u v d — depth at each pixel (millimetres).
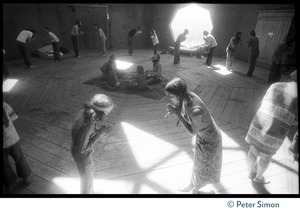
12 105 5699
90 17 13625
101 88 7074
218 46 12891
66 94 6555
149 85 7418
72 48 13922
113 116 5188
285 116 2518
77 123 2158
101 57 12086
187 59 12297
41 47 12148
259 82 8203
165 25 14680
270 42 9945
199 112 2178
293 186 3074
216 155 2562
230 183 3203
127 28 14867
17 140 2771
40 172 3338
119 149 3936
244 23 11398
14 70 9000
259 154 3084
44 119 4992
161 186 3133
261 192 3033
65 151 3855
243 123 5043
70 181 3188
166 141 4219
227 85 7770
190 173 3404
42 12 11875
